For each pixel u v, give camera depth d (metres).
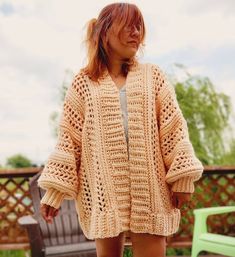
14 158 7.05
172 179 1.95
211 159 5.31
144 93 2.00
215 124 5.32
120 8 2.03
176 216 1.99
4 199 4.49
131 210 1.92
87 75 2.06
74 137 2.05
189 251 4.87
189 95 5.31
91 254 3.35
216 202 4.53
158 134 2.01
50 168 2.03
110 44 2.04
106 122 1.97
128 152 1.96
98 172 1.95
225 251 2.97
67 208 3.66
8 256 4.79
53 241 3.59
